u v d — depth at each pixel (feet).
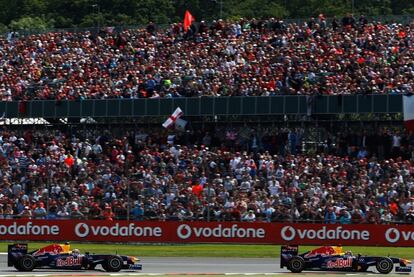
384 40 577.02
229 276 289.33
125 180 496.64
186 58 602.44
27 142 571.69
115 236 451.94
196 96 561.43
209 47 607.78
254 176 492.95
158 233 447.83
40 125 592.60
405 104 517.55
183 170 503.61
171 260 368.68
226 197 462.19
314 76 550.77
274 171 490.49
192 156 515.50
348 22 603.26
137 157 548.72
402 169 471.62
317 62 563.07
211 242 442.91
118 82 589.32
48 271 301.22
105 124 583.99
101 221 454.40
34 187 506.07
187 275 291.99
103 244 449.06
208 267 333.01
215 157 509.76
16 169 529.86
